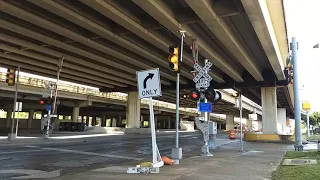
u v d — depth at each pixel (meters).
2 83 39.56
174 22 17.97
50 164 12.73
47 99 28.61
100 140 30.31
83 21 18.12
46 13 18.52
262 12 16.42
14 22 19.64
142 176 8.85
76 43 24.69
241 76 38.12
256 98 63.62
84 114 88.75
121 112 85.62
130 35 22.70
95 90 55.78
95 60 30.52
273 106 38.72
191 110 95.00
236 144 27.47
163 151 20.11
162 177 8.64
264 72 38.53
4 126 66.50
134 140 31.81
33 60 31.31
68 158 14.96
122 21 17.86
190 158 14.18
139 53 25.78
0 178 9.31
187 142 30.69
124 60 28.83
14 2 16.61
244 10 16.77
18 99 51.47
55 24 19.38
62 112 84.69
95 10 17.91
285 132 71.69
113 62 29.84
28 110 71.62
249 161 13.02
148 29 19.89
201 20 17.72
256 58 31.14
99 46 23.97
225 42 21.77
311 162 12.34
